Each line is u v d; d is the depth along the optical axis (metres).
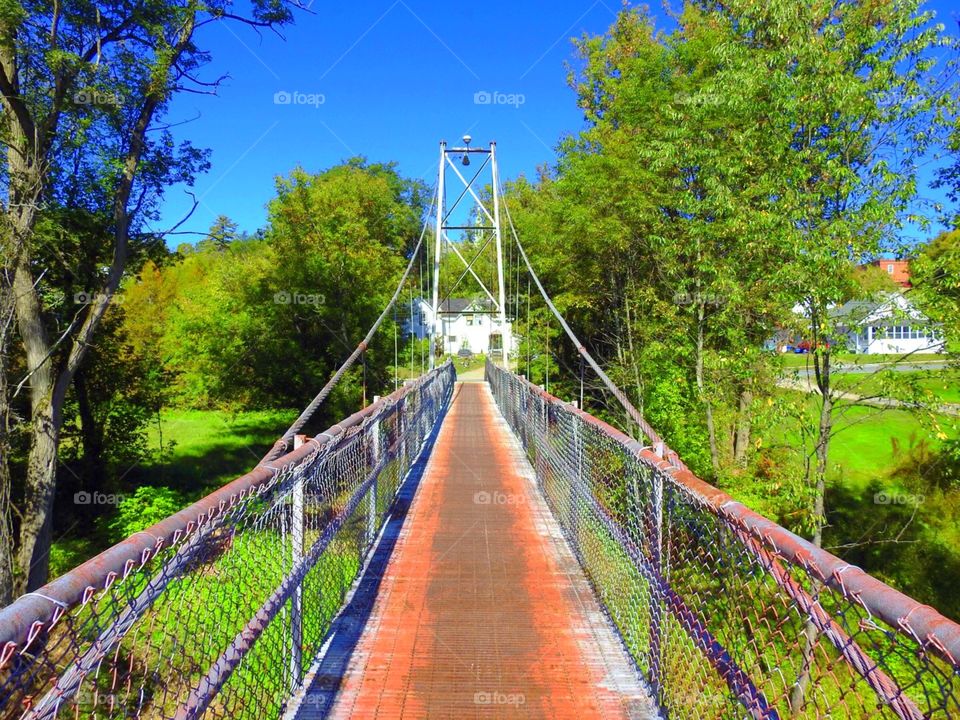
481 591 3.76
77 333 10.38
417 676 2.81
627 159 11.66
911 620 1.05
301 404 20.09
